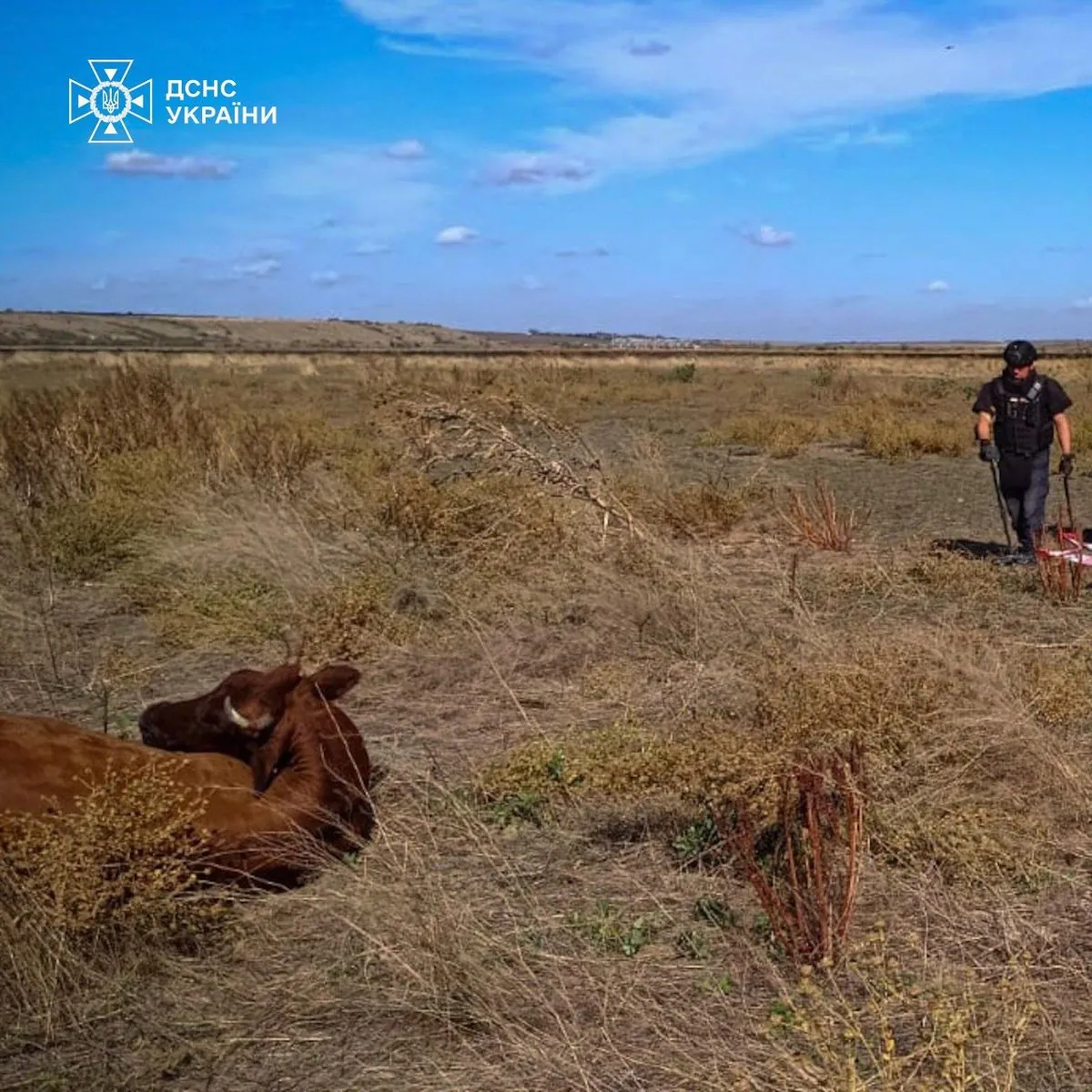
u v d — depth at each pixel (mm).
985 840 4934
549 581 9078
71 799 4602
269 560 9406
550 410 11797
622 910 4770
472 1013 4035
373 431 13891
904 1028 3896
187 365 59344
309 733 5023
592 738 6148
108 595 10188
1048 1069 3723
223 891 4719
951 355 74750
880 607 9016
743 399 34656
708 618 8094
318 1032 4051
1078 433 19953
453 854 5281
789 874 4770
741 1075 3609
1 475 13195
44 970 4191
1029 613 8914
